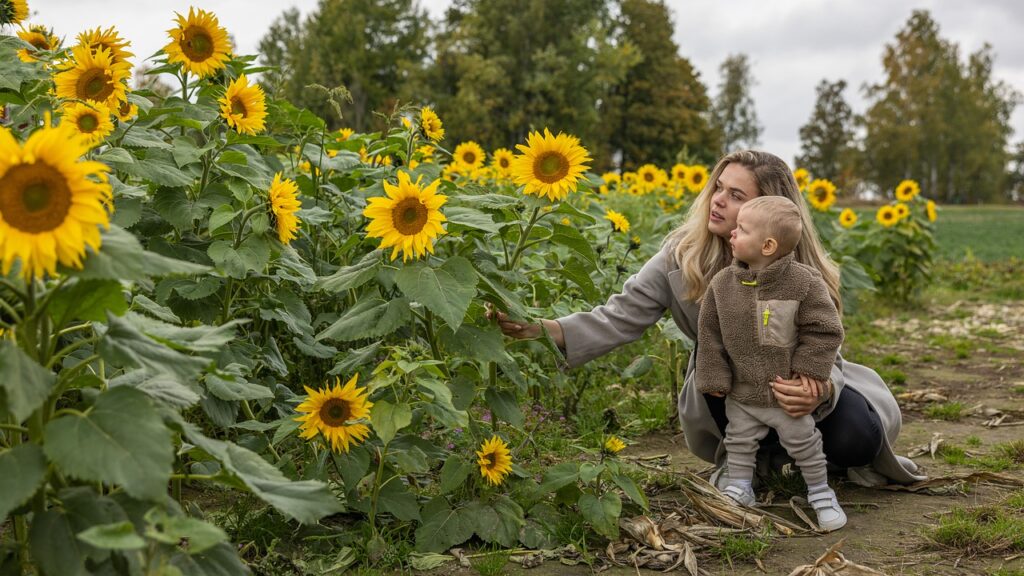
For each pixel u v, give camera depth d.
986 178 78.06
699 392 3.55
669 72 48.12
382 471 2.96
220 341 2.03
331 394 2.69
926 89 69.81
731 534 3.06
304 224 3.86
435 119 3.80
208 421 3.48
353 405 2.69
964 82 71.00
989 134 72.56
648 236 7.16
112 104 3.08
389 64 46.88
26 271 1.62
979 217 49.31
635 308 3.51
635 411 4.83
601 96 44.44
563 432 4.38
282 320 3.23
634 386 5.18
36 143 1.54
